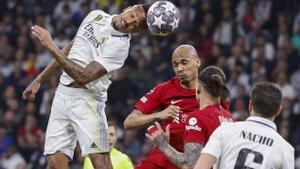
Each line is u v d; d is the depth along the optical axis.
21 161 20.05
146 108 10.20
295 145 19.44
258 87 8.29
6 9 25.28
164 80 21.30
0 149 20.33
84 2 24.64
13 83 22.55
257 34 22.98
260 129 8.23
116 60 9.55
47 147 9.91
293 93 21.08
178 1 24.08
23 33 24.14
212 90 9.15
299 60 22.12
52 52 9.27
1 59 23.59
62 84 9.82
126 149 18.86
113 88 20.67
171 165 10.09
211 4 23.81
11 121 20.89
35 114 20.91
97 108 9.76
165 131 9.96
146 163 10.24
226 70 21.75
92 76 9.41
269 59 22.12
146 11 9.67
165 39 22.97
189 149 8.95
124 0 24.41
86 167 12.75
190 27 23.38
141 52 21.98
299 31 22.91
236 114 19.66
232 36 23.16
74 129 9.80
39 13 25.00
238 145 8.18
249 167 8.12
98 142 9.71
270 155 8.16
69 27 24.12
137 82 21.03
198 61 10.12
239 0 23.88
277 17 23.66
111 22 9.65
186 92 10.09
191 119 9.05
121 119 20.02
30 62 23.08
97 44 9.66
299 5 23.73
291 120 20.00
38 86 10.30
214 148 8.20
